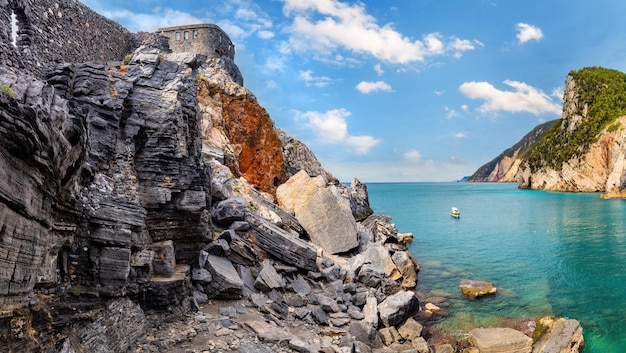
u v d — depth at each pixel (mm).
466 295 31516
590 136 160750
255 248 26484
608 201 112250
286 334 17531
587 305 29438
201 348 15398
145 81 18016
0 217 8008
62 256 12734
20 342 9398
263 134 47375
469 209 105625
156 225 17547
